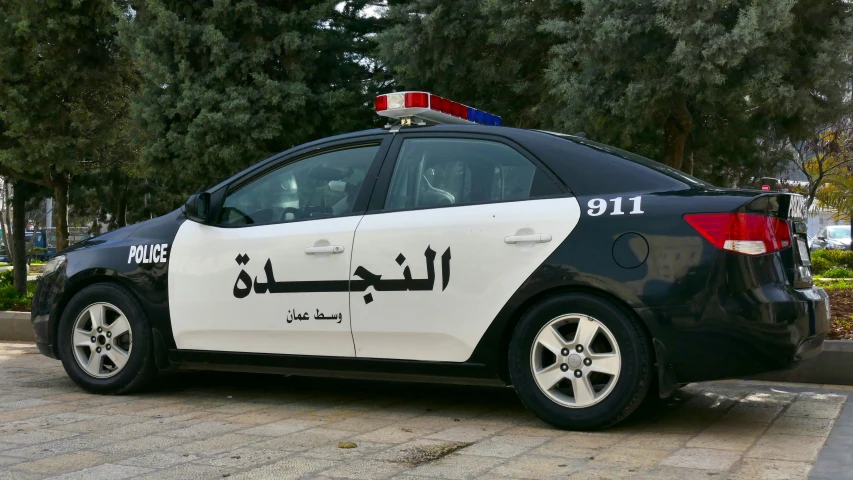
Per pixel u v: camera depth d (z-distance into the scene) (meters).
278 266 4.86
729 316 3.87
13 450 3.86
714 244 3.92
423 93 4.87
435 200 4.60
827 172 24.86
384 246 4.57
